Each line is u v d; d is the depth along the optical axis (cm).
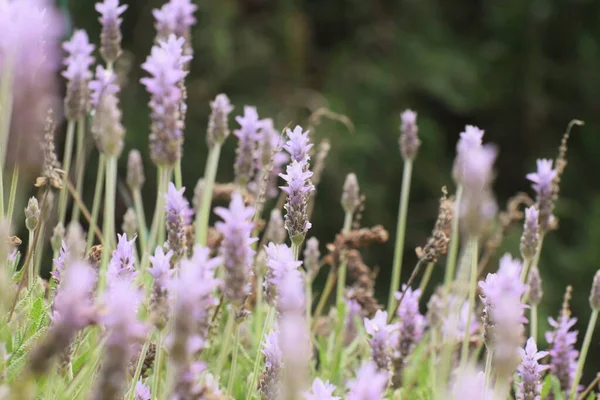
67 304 65
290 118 218
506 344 70
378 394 67
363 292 94
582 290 213
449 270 93
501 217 100
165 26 94
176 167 88
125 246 79
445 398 78
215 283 71
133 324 64
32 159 66
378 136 228
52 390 78
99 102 90
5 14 73
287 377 61
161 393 86
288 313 65
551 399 89
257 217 93
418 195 229
